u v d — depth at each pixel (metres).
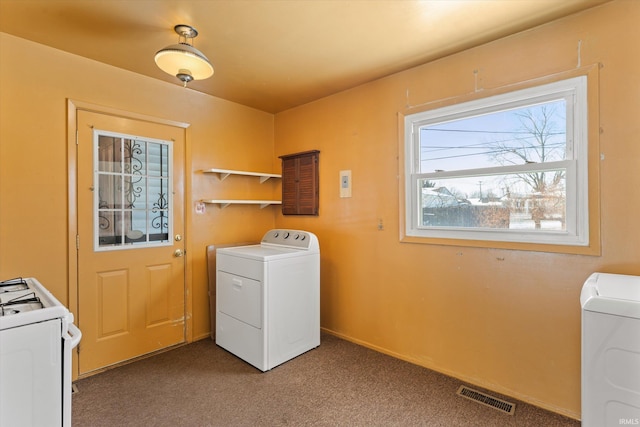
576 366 1.85
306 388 2.21
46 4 1.69
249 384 2.26
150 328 2.71
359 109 2.89
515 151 2.10
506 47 2.07
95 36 2.03
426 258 2.48
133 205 2.61
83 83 2.32
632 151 1.66
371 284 2.83
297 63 2.42
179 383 2.27
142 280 2.66
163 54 1.81
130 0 1.66
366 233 2.86
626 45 1.67
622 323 1.22
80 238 2.32
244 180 3.43
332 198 3.13
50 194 2.19
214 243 3.15
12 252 2.04
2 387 1.08
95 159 2.39
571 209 1.87
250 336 2.55
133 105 2.57
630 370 1.21
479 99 2.19
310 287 2.82
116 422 1.85
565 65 1.85
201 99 3.03
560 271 1.90
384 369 2.47
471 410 1.95
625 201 1.69
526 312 2.02
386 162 2.71
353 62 2.41
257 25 1.91
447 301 2.37
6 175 2.02
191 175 2.96
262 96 3.14
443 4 1.71
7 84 2.02
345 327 3.04
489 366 2.18
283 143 3.62
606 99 1.73
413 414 1.92
